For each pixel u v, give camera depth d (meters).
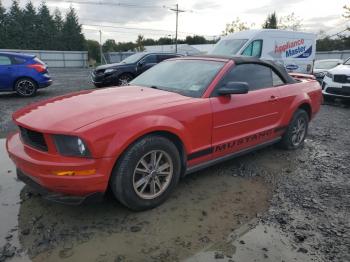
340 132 6.59
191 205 3.39
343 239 2.85
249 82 4.27
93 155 2.75
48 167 2.73
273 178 4.14
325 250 2.70
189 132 3.43
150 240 2.79
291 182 4.02
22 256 2.56
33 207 3.29
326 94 10.05
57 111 3.14
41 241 2.75
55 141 2.79
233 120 3.91
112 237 2.82
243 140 4.13
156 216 3.16
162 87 4.02
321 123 7.42
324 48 53.41
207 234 2.89
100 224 3.01
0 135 5.89
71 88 13.28
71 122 2.85
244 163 4.63
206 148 3.67
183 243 2.76
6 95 11.05
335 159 4.90
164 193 3.35
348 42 47.03
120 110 3.10
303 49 12.33
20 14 67.62
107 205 3.34
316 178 4.16
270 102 4.43
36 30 68.94
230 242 2.78
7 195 3.54
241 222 3.09
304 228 3.01
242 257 2.59
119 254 2.61
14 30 65.81
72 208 3.28
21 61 10.46
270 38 11.32
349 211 3.33
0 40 64.94
